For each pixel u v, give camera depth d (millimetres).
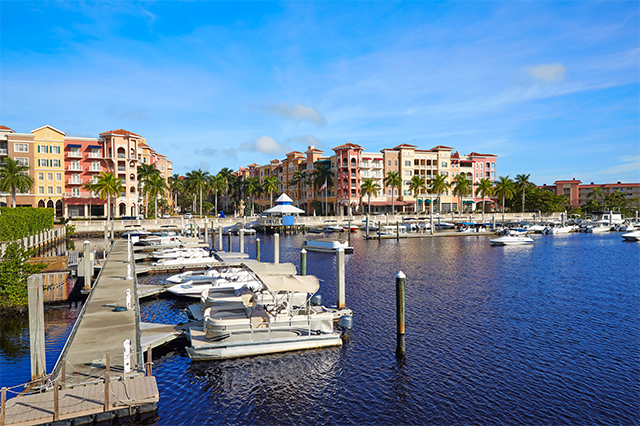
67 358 15141
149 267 37750
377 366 17531
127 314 20875
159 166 141250
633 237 72375
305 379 16406
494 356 18516
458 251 57312
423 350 19203
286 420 13609
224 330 18281
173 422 13320
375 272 39531
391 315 24578
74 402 12117
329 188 118000
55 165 90000
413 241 72062
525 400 14766
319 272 39875
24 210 54094
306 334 19297
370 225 96875
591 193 163000
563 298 28906
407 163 124375
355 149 116875
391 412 14070
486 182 118125
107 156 94500
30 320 14406
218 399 14891
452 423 13398
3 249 29344
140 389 12938
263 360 17953
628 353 18828
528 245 65750
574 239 77062
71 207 91875
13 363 17188
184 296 28906
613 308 26266
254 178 141750
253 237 80188
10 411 11609
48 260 33031
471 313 25062
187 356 18484
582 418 13641
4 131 86062
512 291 31109
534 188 137875
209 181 125500
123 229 77500
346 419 13664
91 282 30469
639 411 14031
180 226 83250
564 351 19078
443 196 129250
